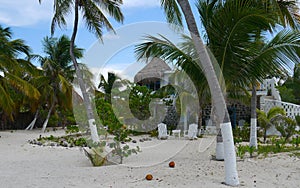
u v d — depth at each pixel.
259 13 8.12
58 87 26.75
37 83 25.47
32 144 15.78
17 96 26.25
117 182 7.15
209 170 8.28
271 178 7.48
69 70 26.83
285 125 15.66
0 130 27.09
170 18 9.37
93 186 6.82
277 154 11.25
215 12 9.24
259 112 15.66
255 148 11.16
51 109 26.72
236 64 9.38
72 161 10.23
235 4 8.40
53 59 26.98
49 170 8.61
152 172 8.12
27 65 22.41
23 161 10.28
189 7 7.00
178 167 8.74
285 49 8.99
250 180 7.21
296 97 37.06
